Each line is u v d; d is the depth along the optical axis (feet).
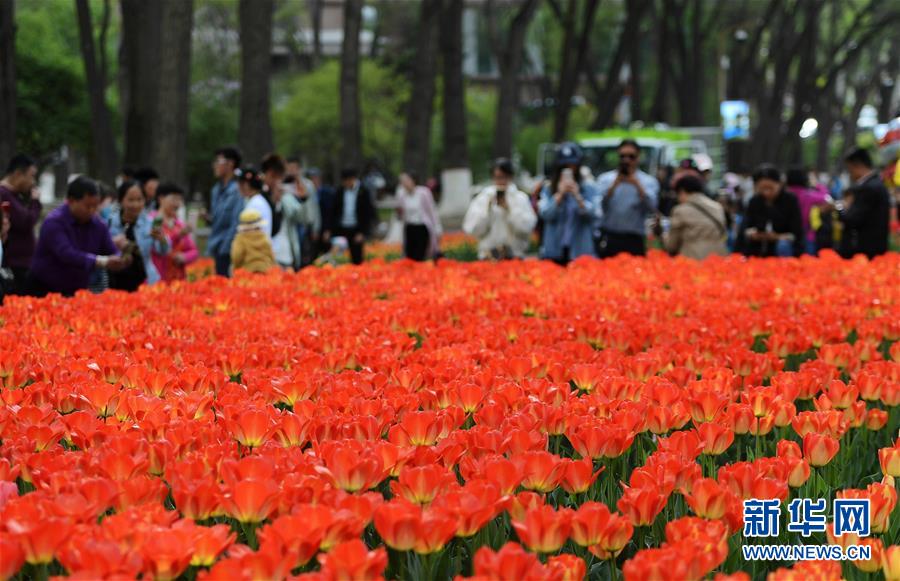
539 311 39.11
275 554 13.21
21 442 18.66
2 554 13.21
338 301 40.88
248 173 56.03
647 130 165.37
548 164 171.73
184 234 54.65
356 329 32.37
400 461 17.30
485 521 14.70
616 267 52.75
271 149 104.47
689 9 240.73
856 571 16.07
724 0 215.92
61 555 13.24
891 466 18.04
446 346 29.78
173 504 18.30
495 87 353.31
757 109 241.35
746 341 32.27
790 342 29.37
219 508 15.79
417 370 24.44
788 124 209.97
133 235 51.26
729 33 255.09
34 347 29.53
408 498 15.83
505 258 63.26
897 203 125.70
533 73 275.18
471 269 52.47
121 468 16.79
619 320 36.45
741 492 16.80
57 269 46.06
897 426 24.88
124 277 51.01
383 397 22.68
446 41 144.05
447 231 140.05
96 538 13.99
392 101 235.40
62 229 45.98
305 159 230.27
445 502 15.17
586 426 19.11
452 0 142.72
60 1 200.34
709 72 263.29
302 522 13.94
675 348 27.91
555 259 63.52
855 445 22.52
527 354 26.96
